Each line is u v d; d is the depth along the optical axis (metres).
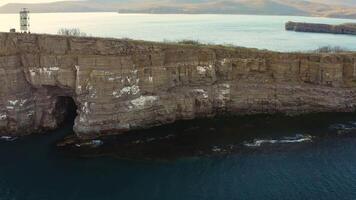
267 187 75.75
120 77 99.50
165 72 106.25
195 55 110.06
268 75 115.81
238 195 73.25
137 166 84.06
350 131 100.19
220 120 108.69
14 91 99.88
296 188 75.31
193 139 96.56
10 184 77.19
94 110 97.56
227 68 113.19
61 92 105.56
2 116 99.88
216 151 90.19
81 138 97.81
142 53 103.62
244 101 112.69
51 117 104.88
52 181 78.31
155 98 104.69
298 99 113.44
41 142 95.94
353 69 117.00
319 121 107.06
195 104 109.88
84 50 99.38
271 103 113.00
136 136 98.56
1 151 90.94
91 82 97.56
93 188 75.88
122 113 100.44
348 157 86.88
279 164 84.25
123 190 75.12
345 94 113.88
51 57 99.94
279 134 99.00
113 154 89.50
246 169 82.44
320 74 115.19
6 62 98.56
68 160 86.69
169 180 78.62
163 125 105.31
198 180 78.50
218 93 111.31
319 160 85.69
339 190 74.50
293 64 116.00
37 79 101.50
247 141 95.19
